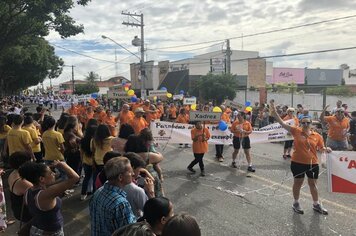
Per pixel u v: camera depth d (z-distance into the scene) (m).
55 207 3.56
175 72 52.91
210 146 14.95
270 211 6.94
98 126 6.96
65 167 3.53
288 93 26.53
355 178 6.39
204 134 9.85
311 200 7.57
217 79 33.25
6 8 18.91
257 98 30.62
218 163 11.48
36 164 3.67
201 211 6.98
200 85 34.19
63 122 9.55
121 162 3.26
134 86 68.94
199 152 9.84
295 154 6.83
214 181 9.22
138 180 4.02
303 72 65.62
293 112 12.13
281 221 6.41
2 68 39.62
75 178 3.52
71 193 8.22
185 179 9.45
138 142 4.97
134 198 3.57
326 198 7.70
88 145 7.47
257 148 14.42
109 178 3.23
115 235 2.36
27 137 7.67
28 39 26.50
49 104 47.91
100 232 3.14
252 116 20.08
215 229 6.09
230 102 14.32
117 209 3.07
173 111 20.47
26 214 3.98
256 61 57.91
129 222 3.10
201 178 9.55
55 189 3.46
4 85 61.41
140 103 17.02
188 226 2.16
